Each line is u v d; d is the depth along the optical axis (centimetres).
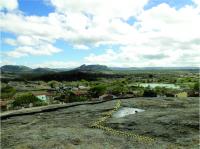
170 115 1477
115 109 1698
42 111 1734
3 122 1459
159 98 2198
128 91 11331
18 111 1756
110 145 1002
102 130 1217
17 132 1212
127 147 980
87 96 11025
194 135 1109
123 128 1234
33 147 1000
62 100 10181
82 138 1093
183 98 2167
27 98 8525
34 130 1238
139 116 1470
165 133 1143
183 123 1294
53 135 1141
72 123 1365
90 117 1487
